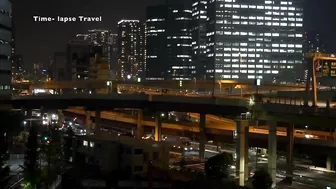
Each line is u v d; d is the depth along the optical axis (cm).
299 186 10106
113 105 15200
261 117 10375
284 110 9738
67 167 11488
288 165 11306
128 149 10819
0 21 12500
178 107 14112
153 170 9950
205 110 13225
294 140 12312
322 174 11575
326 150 11862
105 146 11256
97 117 16438
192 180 9269
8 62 13350
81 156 12094
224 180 9175
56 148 9825
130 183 9638
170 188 9250
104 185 9812
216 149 15188
